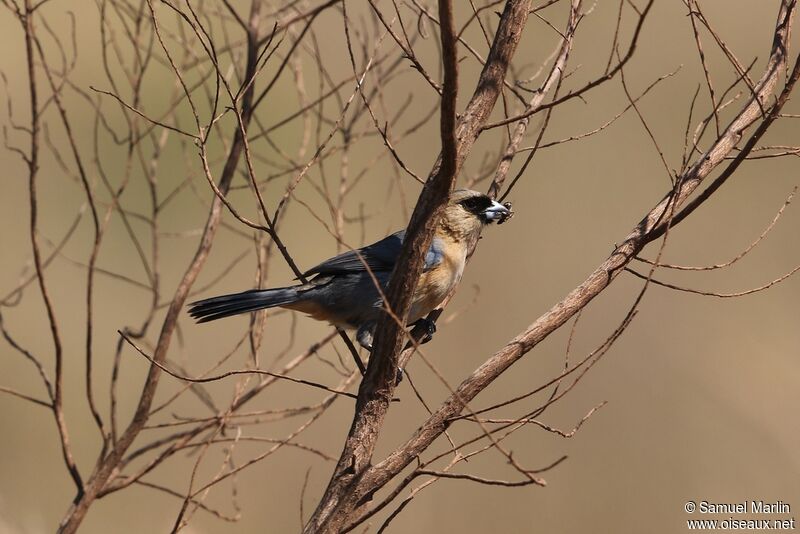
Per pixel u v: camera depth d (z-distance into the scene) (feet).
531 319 47.34
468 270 49.55
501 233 51.16
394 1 23.13
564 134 54.60
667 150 53.78
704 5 57.98
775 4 58.18
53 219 53.57
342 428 42.70
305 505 40.65
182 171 56.03
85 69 54.44
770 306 47.93
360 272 28.45
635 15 55.21
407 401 43.55
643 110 54.85
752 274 49.93
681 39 55.67
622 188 52.60
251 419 42.39
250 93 26.78
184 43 29.37
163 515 40.27
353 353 21.68
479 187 44.62
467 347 46.06
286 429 42.57
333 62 41.73
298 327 46.73
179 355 44.75
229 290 49.65
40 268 23.15
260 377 27.91
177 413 42.78
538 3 47.37
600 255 50.08
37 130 22.71
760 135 19.80
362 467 19.74
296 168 28.09
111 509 40.57
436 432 19.86
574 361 45.96
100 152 55.98
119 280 50.75
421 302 29.37
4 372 46.29
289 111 60.44
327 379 44.37
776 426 41.88
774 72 22.30
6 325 48.39
